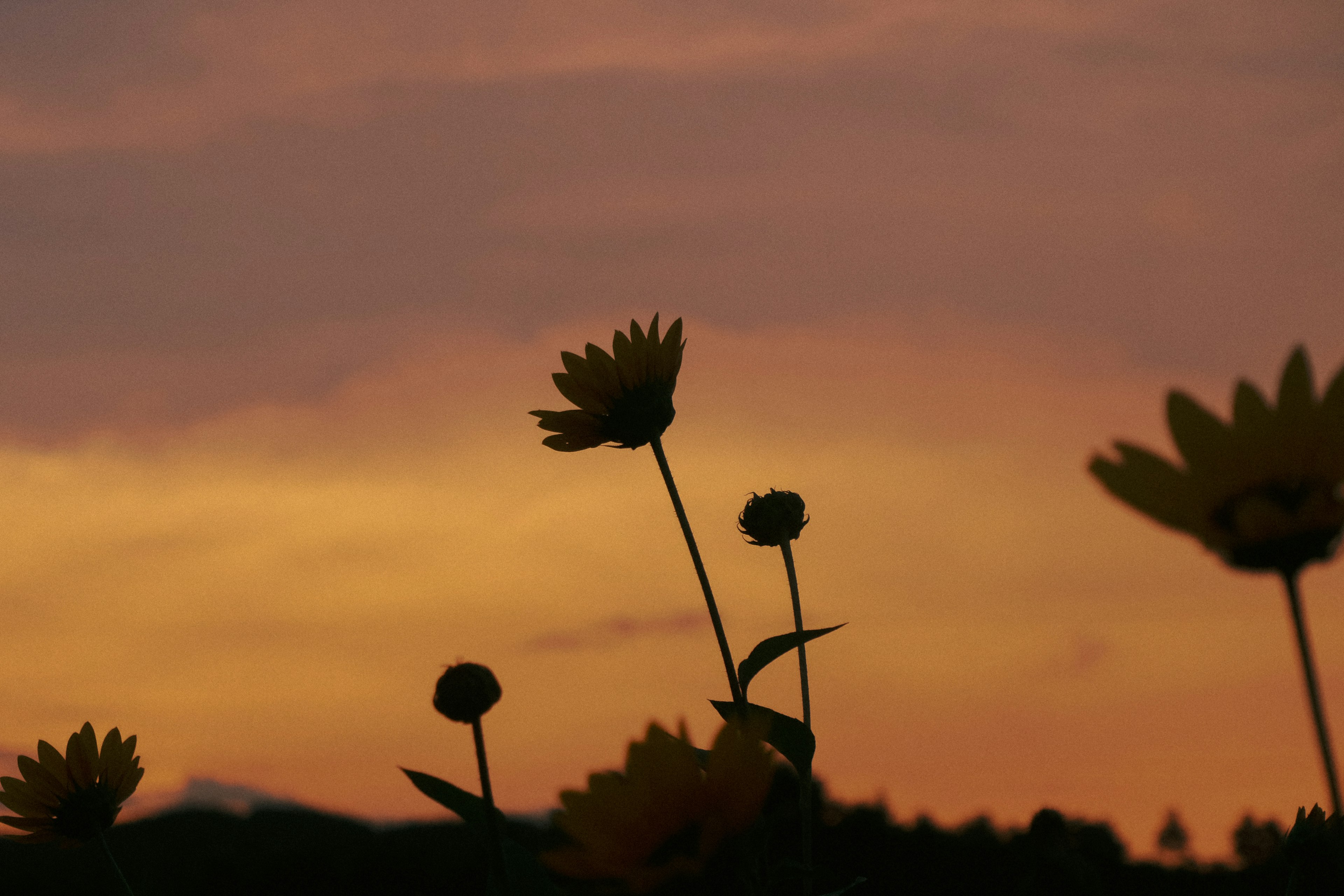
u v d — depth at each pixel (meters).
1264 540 0.88
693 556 2.06
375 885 11.29
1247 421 0.95
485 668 1.53
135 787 2.27
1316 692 0.83
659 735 1.21
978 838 6.90
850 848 7.32
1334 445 0.93
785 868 1.42
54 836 2.19
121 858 13.43
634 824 1.18
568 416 2.31
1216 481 0.94
